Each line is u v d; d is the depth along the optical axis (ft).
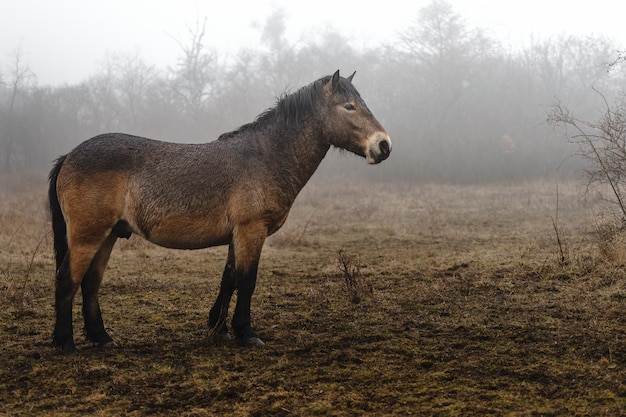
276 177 19.06
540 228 45.29
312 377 16.35
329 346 18.88
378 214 60.80
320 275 30.32
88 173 17.80
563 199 65.57
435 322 21.15
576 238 37.14
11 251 36.52
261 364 17.46
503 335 19.45
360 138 19.43
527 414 13.93
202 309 23.77
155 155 18.39
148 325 21.61
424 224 52.11
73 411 14.55
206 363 17.51
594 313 21.33
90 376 16.61
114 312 23.26
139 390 15.67
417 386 15.66
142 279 29.04
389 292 25.90
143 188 18.06
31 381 16.33
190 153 18.65
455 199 73.67
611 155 32.19
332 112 19.53
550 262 29.17
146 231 18.38
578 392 15.06
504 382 15.79
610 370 16.26
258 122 19.77
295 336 20.03
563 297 23.62
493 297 24.27
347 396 15.07
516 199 69.62
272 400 14.97
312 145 19.69
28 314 22.85
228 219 18.65
